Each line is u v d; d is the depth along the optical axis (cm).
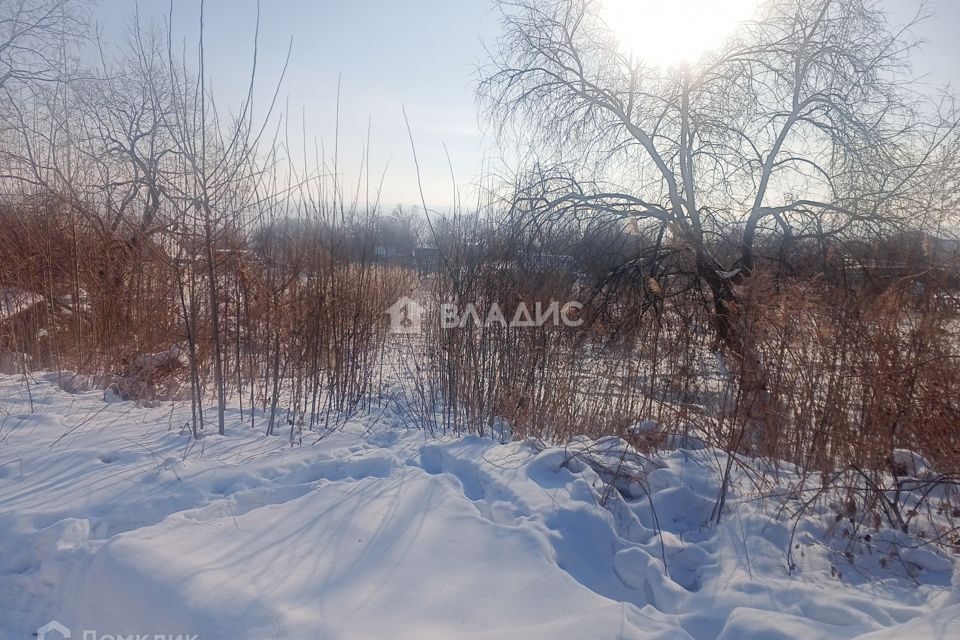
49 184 826
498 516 400
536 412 601
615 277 954
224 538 356
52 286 754
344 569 333
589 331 708
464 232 661
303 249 612
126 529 383
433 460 502
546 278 695
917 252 661
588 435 595
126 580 312
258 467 463
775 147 1019
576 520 390
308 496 413
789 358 487
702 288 948
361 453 503
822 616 310
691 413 518
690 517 427
